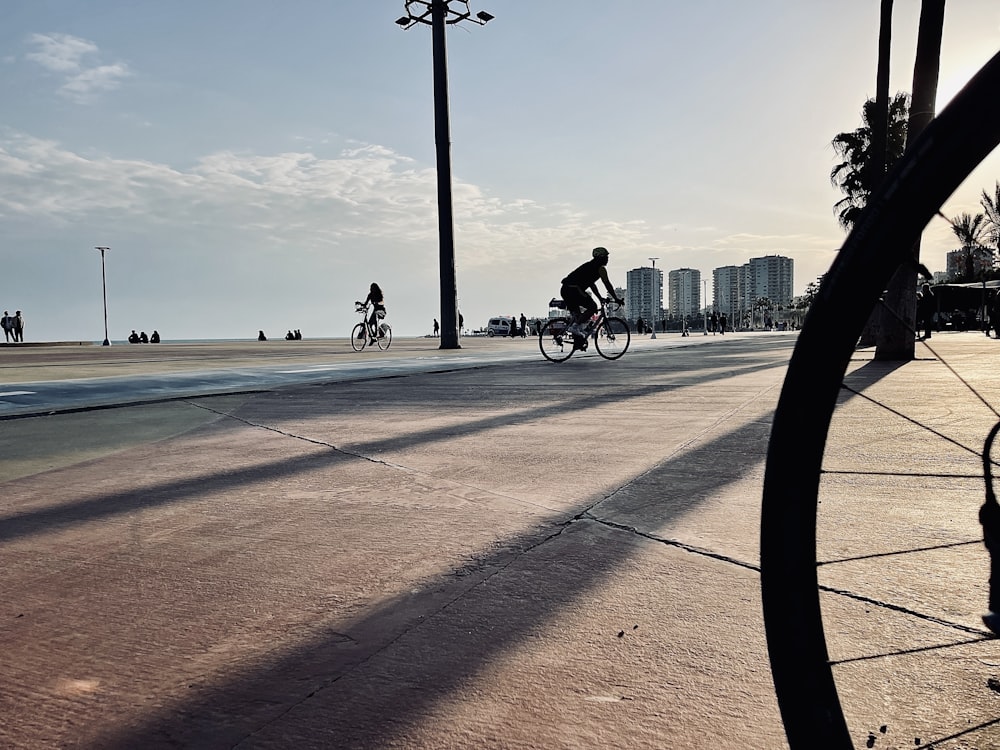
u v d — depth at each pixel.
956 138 0.78
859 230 0.86
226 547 2.52
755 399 6.13
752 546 2.31
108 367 12.62
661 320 101.25
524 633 1.76
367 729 1.38
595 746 1.30
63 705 1.51
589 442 4.28
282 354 18.48
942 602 1.83
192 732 1.40
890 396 5.55
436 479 3.45
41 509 3.08
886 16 11.44
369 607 1.96
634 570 2.15
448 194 19.72
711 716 1.38
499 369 10.84
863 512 2.64
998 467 1.40
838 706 0.92
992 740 1.25
